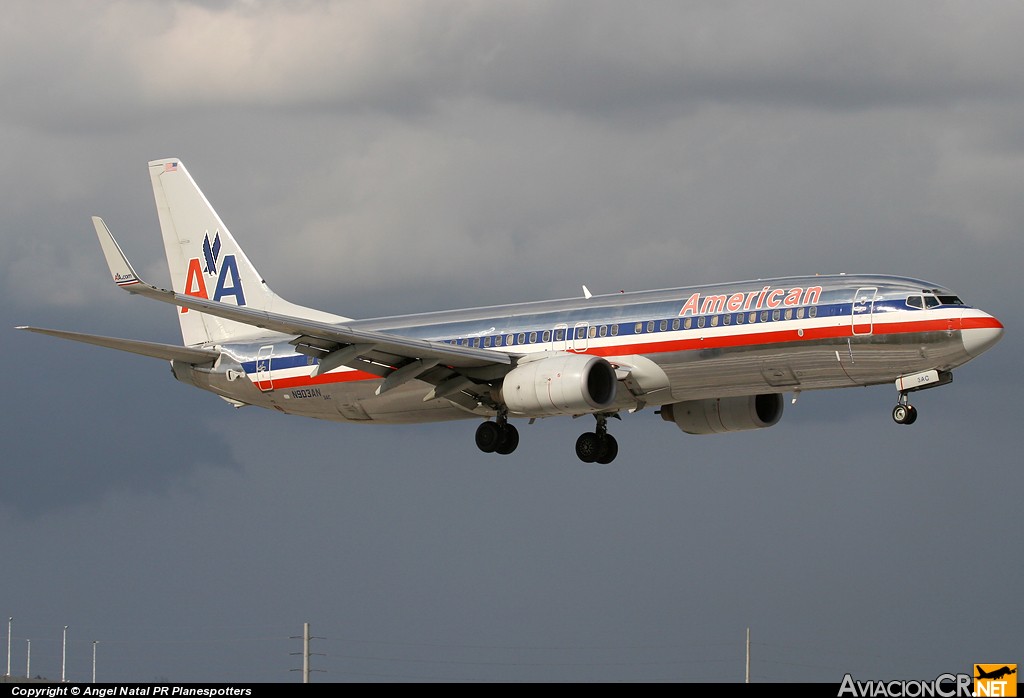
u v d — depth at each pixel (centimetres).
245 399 16288
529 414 13650
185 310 17188
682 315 13600
